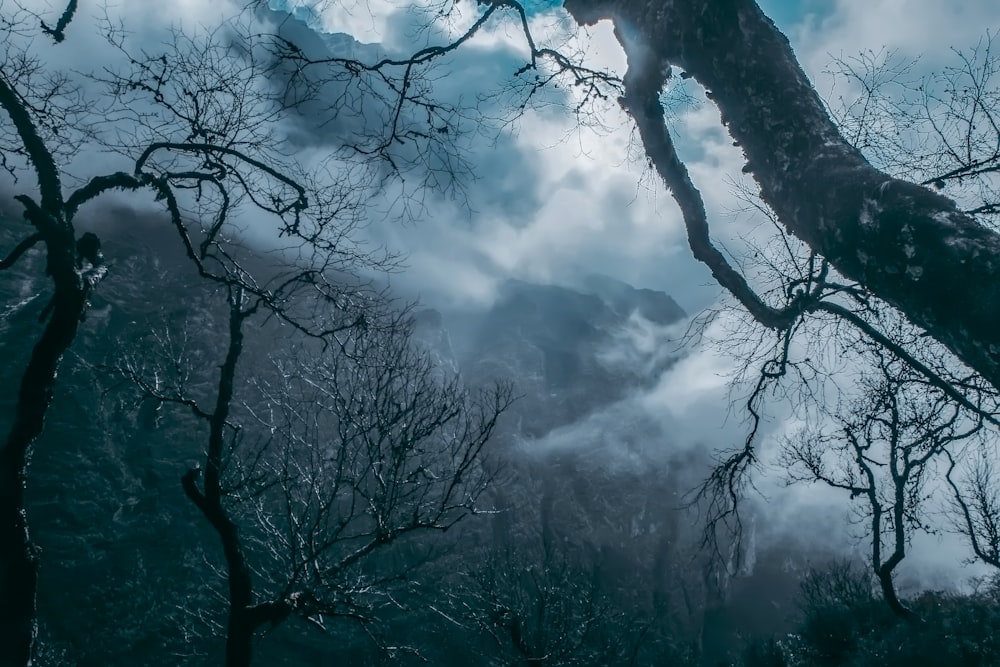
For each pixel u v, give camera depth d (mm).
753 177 2773
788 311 5227
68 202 6559
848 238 2191
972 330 1816
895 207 2037
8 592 5410
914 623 17625
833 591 24188
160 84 6977
